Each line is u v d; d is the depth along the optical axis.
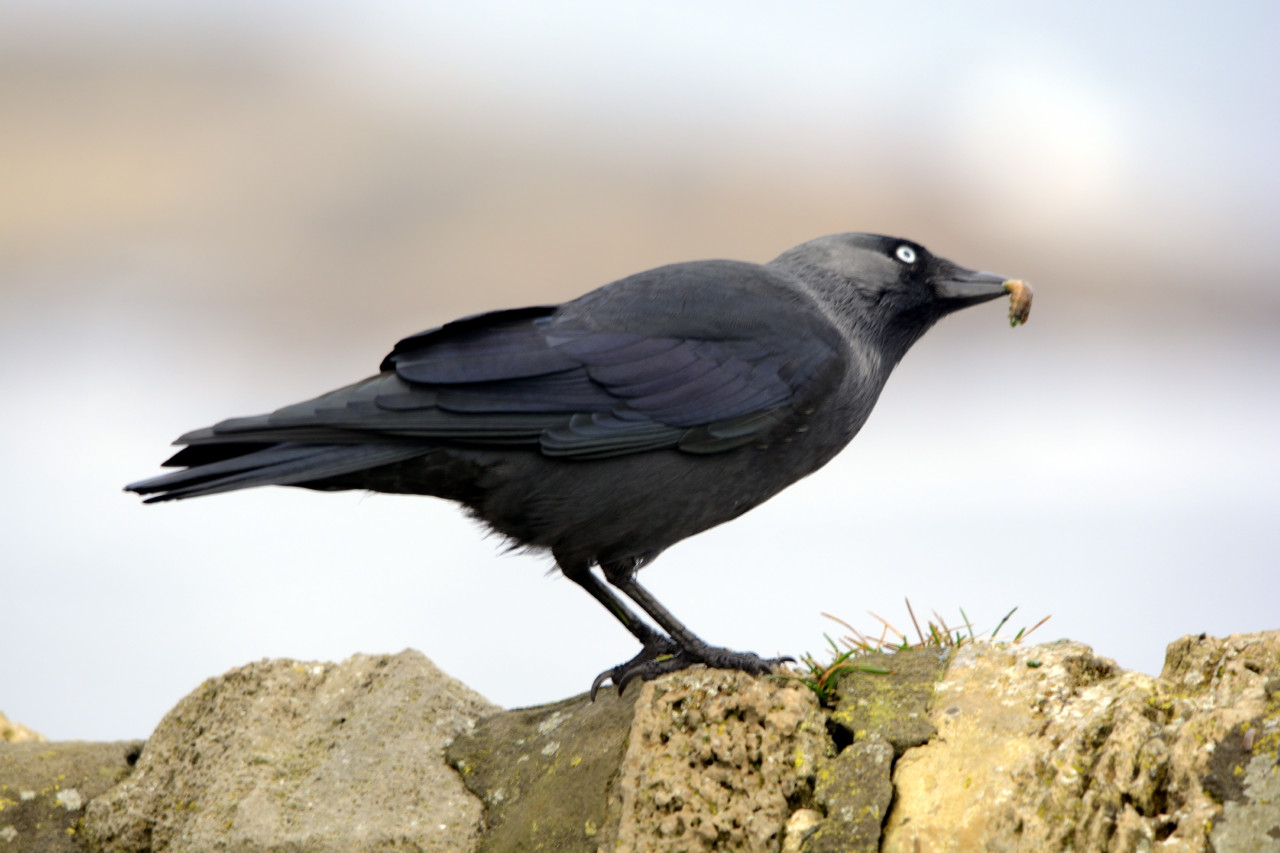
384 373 10.69
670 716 8.70
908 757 8.10
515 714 10.18
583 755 9.13
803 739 8.26
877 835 7.62
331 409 10.25
